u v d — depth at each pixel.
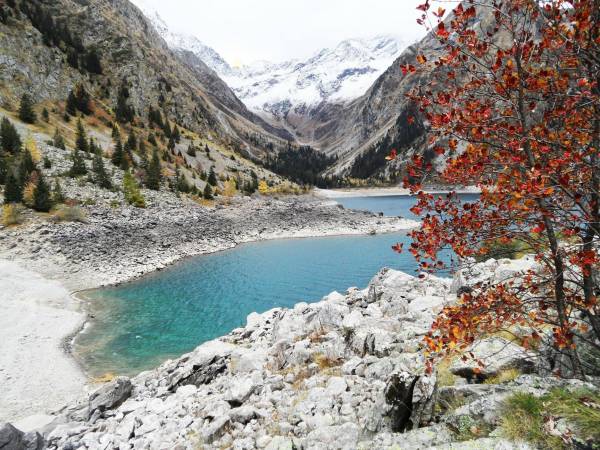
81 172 86.19
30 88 125.62
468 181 6.17
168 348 29.05
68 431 14.87
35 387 22.34
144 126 154.38
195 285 46.59
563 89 5.90
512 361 9.37
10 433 12.80
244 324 34.25
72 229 60.19
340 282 48.19
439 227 6.48
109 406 17.00
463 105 6.03
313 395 11.76
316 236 82.69
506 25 5.84
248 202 119.94
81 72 153.62
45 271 46.28
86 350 28.25
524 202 5.54
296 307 24.42
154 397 17.44
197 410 13.95
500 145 6.01
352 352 15.70
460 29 5.88
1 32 129.00
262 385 14.09
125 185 83.12
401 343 13.94
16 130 97.12
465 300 7.20
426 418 7.67
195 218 86.31
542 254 6.69
